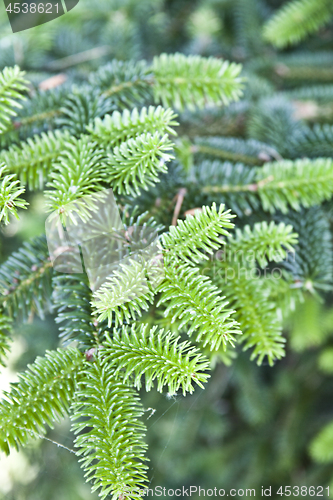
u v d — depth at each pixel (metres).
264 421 1.55
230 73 0.90
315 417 1.54
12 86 0.85
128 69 0.91
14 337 1.26
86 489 1.26
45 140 0.86
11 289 0.87
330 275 0.91
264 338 0.84
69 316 0.83
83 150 0.83
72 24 1.25
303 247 0.93
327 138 1.01
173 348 0.79
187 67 0.90
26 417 0.80
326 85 1.23
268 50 1.37
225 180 0.92
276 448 1.54
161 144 0.82
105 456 0.78
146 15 1.31
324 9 1.18
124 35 1.22
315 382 1.55
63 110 0.88
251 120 1.06
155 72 0.91
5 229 0.99
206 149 0.98
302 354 1.52
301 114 1.15
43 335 1.32
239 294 0.86
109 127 0.85
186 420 1.47
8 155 0.86
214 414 1.52
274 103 1.06
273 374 1.62
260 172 0.93
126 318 0.80
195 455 1.57
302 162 0.93
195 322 0.80
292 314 1.10
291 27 1.20
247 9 1.34
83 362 0.81
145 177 0.83
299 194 0.92
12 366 1.30
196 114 1.06
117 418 0.79
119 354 0.80
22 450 1.01
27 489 1.16
